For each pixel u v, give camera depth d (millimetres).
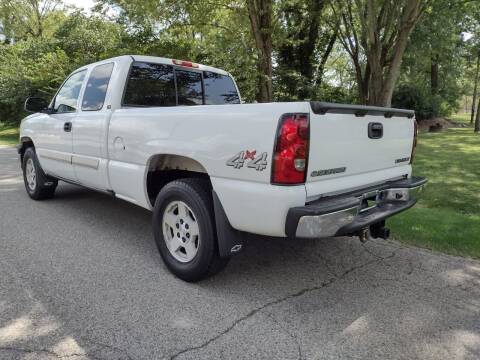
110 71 4473
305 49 17578
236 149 2904
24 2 29422
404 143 3877
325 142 2834
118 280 3500
